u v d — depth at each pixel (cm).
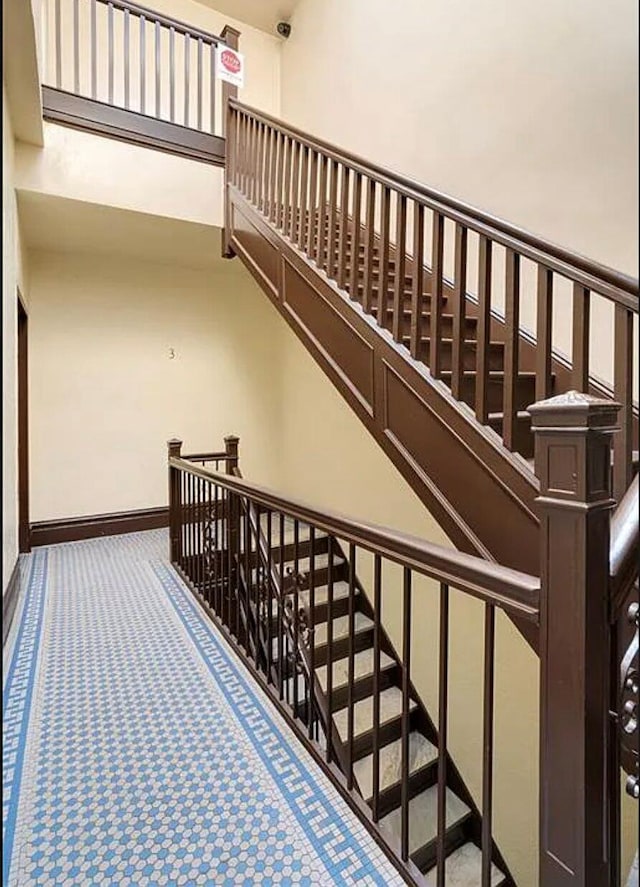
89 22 473
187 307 511
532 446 214
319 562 415
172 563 381
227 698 213
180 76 507
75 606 306
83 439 459
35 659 243
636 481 129
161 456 499
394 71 410
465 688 341
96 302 463
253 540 273
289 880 133
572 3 282
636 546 107
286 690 231
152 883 132
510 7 317
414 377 221
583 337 168
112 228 396
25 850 140
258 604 242
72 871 134
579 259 166
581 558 95
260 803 157
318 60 506
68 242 427
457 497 204
